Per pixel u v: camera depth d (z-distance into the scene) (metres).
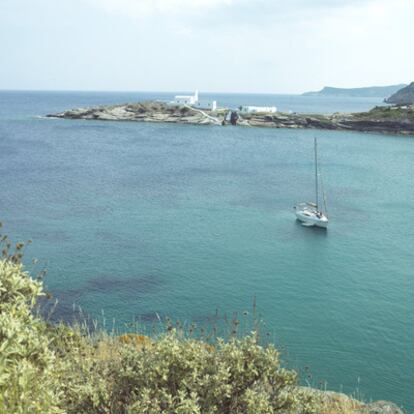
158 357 6.55
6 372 4.65
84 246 40.94
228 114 177.25
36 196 59.75
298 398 6.98
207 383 6.23
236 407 6.48
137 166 88.00
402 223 54.34
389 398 21.28
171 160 96.94
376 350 25.77
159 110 176.88
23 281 5.79
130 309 29.17
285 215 56.41
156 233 46.28
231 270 37.47
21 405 4.41
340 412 8.73
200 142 126.50
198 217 53.44
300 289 34.28
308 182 78.31
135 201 59.72
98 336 10.47
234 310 30.06
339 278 36.91
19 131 136.38
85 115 175.75
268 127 168.00
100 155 99.06
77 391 6.08
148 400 5.75
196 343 7.06
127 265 37.00
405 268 39.62
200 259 39.62
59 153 99.06
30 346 5.22
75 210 53.59
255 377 6.73
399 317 30.09
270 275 36.91
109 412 6.16
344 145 126.69
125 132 141.75
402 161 102.50
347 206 62.53
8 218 48.78
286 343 25.78
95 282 33.09
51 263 36.16
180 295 31.95
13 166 81.75
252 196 66.12
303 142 131.50
